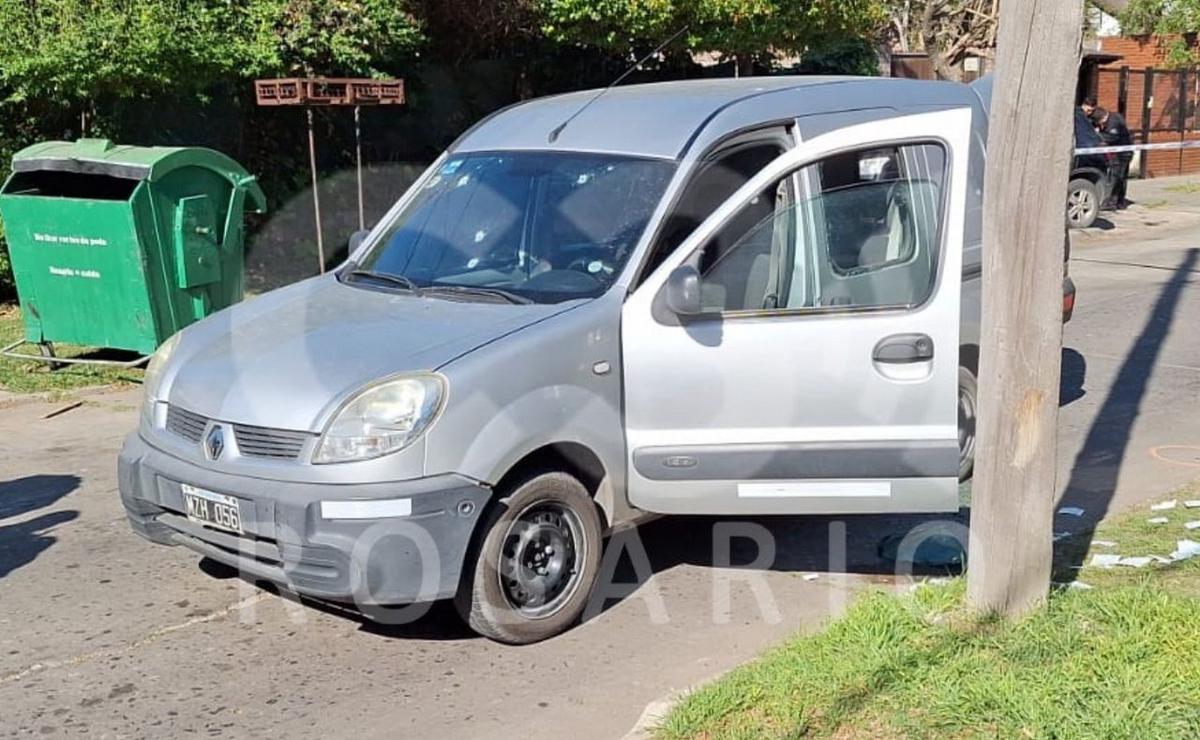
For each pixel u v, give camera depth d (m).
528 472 4.77
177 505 4.79
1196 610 4.36
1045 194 3.99
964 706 3.80
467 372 4.55
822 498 4.94
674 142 5.31
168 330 8.95
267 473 4.52
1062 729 3.62
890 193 5.08
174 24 11.08
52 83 10.81
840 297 5.07
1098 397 8.61
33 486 7.00
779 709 3.91
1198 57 23.66
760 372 4.86
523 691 4.51
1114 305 11.98
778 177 5.08
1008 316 4.14
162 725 4.30
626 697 4.45
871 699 3.92
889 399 4.89
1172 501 6.24
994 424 4.25
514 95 15.04
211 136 12.37
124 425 8.28
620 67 15.65
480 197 5.71
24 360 9.86
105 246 8.84
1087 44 25.69
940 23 19.52
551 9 13.23
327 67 12.23
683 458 4.92
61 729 4.28
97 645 4.93
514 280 5.26
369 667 4.72
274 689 4.55
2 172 11.37
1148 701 3.76
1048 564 4.34
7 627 5.10
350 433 4.45
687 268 4.82
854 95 5.83
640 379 4.93
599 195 5.32
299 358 4.79
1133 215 19.84
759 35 14.03
